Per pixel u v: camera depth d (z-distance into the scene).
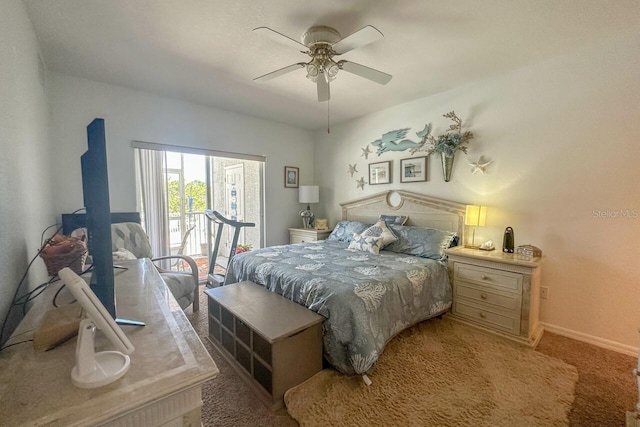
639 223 2.13
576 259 2.41
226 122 3.92
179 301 2.63
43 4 1.70
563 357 2.09
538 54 2.40
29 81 1.76
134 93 3.15
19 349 0.86
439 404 1.61
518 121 2.69
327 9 1.79
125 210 3.15
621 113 2.17
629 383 1.79
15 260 1.21
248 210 5.41
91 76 2.79
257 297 2.20
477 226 2.96
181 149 3.52
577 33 2.08
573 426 1.46
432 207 3.35
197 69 2.64
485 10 1.81
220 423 1.50
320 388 1.72
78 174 2.81
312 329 1.80
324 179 4.85
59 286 1.42
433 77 2.85
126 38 2.11
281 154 4.59
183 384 0.70
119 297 1.33
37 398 0.64
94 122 0.94
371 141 4.08
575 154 2.39
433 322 2.65
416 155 3.54
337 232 4.02
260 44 2.20
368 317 1.85
